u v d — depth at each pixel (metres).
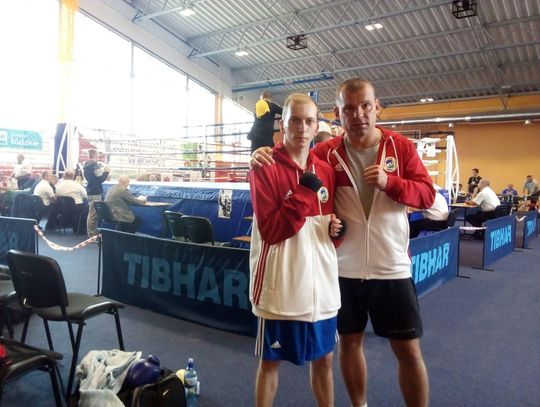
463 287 4.61
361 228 1.67
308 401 2.18
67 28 10.73
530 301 4.12
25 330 2.57
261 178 1.49
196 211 6.03
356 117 1.56
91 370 1.97
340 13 10.84
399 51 12.35
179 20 13.08
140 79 13.33
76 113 11.47
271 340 1.55
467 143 15.71
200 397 2.19
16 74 10.50
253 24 12.12
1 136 10.23
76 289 4.12
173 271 3.36
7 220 4.00
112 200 6.18
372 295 1.66
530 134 14.64
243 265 3.01
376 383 2.39
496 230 6.11
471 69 12.73
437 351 2.88
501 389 2.37
